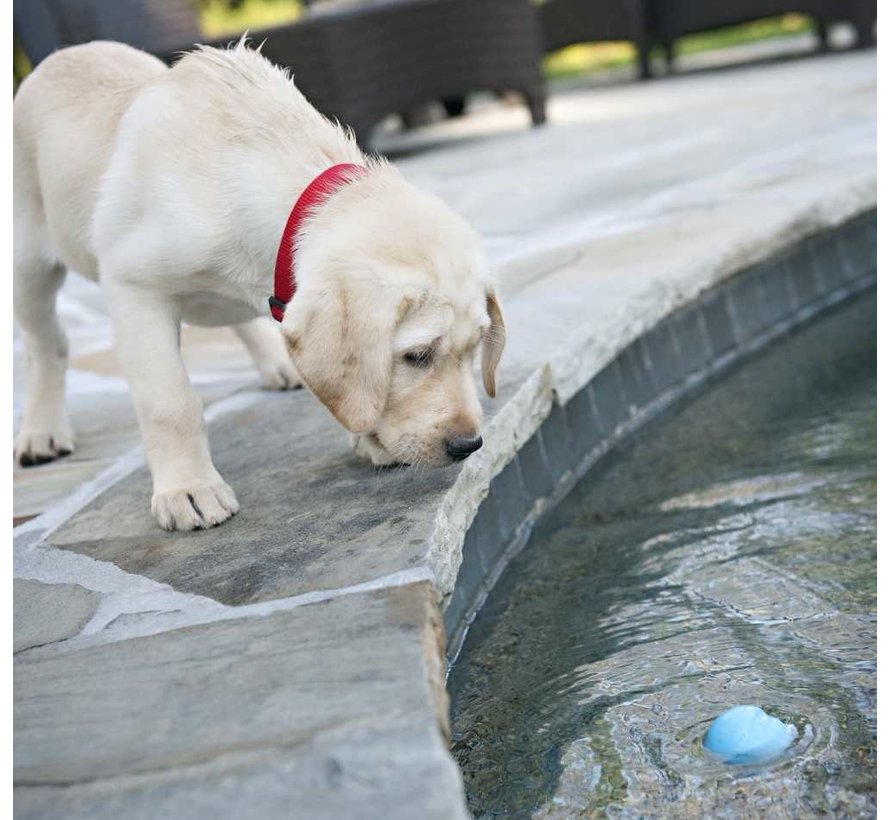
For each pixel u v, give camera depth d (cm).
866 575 128
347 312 119
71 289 258
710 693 116
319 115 135
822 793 105
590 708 116
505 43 373
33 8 301
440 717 99
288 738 97
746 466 151
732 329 183
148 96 134
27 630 116
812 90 345
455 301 122
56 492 145
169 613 115
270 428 151
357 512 126
